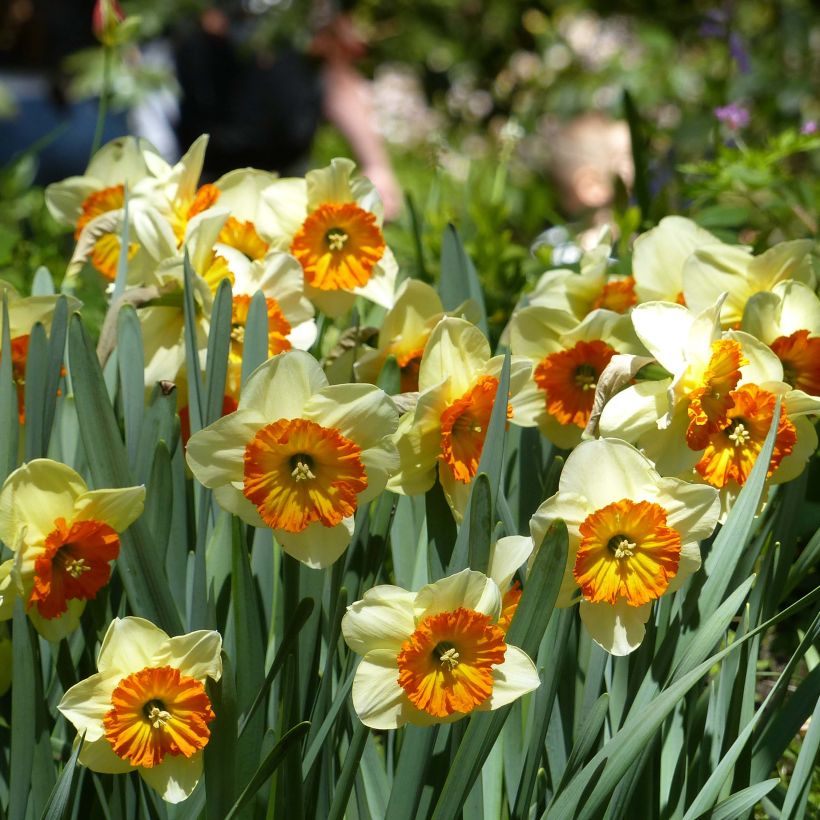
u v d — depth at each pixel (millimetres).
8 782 1546
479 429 1557
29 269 2262
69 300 1589
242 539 1503
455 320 1555
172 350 1617
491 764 1532
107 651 1482
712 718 1558
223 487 1498
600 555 1506
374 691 1483
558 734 1554
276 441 1478
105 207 1748
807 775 1496
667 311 1569
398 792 1492
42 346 1549
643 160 2209
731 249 1632
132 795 1519
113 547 1500
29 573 1495
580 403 1635
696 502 1513
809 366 1603
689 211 2287
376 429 1500
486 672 1472
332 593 1542
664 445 1565
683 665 1507
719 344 1545
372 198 1675
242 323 1611
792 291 1623
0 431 1547
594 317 1646
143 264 1640
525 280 2182
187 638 1485
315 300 1672
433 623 1467
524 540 1509
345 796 1494
